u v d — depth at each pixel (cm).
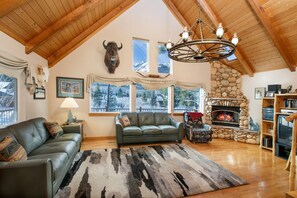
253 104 526
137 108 534
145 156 350
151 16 530
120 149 394
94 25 443
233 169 299
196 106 603
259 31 392
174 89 572
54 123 335
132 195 213
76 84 471
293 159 203
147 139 438
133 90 518
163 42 546
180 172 280
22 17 260
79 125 373
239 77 568
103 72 491
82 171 275
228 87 582
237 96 567
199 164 316
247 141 478
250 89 538
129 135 422
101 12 417
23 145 227
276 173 286
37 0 251
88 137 484
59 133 326
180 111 582
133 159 332
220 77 592
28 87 338
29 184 164
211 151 399
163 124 507
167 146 427
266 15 348
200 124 515
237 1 366
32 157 218
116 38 497
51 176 178
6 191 162
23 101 325
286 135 356
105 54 481
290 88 405
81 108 478
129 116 484
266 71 489
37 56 379
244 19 389
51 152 239
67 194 211
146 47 539
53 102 455
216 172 285
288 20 333
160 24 540
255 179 264
